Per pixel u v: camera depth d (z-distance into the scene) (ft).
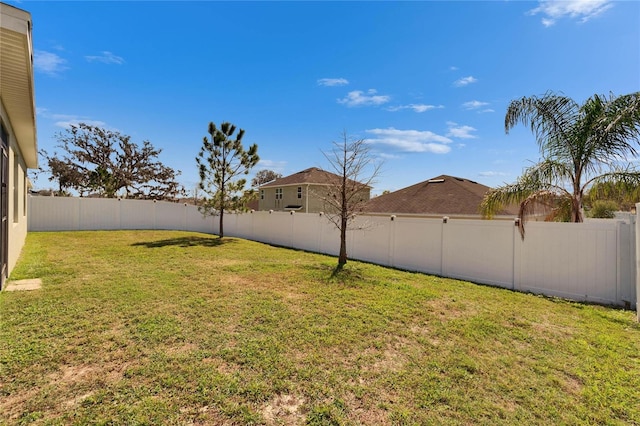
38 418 7.42
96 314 14.53
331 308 16.20
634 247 17.74
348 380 9.51
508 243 22.71
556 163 22.95
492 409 8.23
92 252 33.06
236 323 13.88
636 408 8.39
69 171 84.38
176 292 18.56
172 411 7.79
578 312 16.76
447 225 26.16
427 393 8.91
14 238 25.00
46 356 10.43
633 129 20.17
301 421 7.62
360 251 33.14
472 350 11.83
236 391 8.73
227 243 44.32
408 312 15.89
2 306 15.31
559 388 9.32
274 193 94.12
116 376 9.34
